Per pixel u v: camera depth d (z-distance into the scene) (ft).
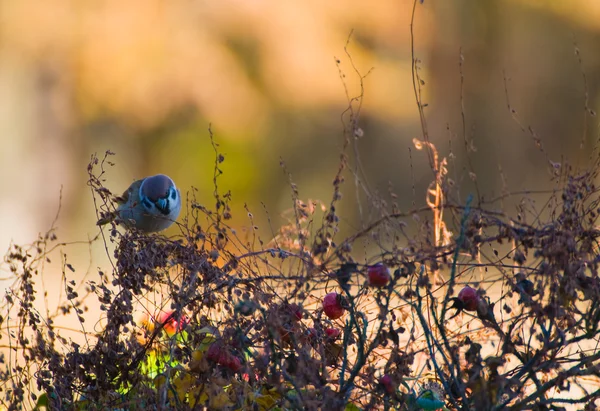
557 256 16.39
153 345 19.11
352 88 104.94
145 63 100.32
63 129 104.22
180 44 101.50
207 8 102.53
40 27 98.58
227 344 16.97
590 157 23.76
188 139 117.91
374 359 18.74
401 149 118.11
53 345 19.11
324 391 16.42
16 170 102.83
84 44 99.76
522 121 104.47
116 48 99.66
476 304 17.16
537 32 119.14
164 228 29.81
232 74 102.73
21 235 102.58
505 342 16.89
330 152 123.44
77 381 18.88
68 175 107.04
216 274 18.08
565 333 16.56
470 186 53.21
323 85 103.76
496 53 119.65
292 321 17.34
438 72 118.32
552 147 105.09
